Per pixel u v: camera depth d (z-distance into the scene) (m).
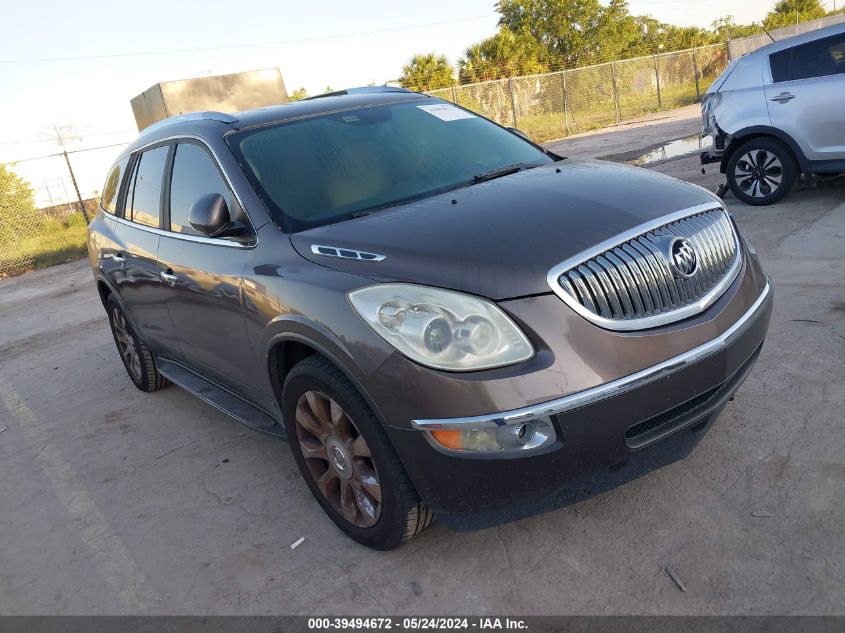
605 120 23.84
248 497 3.52
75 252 14.65
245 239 3.17
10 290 11.83
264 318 2.92
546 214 2.61
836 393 3.42
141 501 3.69
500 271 2.34
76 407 5.32
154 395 5.26
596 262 2.40
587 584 2.50
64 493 3.96
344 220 3.03
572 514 2.89
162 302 4.03
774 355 3.94
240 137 3.52
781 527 2.59
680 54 27.55
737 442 3.17
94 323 7.96
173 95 11.19
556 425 2.27
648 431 2.47
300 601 2.69
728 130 7.54
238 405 3.75
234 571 2.94
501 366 2.26
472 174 3.44
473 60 35.09
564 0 44.12
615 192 2.80
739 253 2.88
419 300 2.36
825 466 2.89
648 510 2.83
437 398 2.28
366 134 3.61
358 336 2.44
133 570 3.09
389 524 2.67
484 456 2.28
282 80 12.33
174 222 3.83
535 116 24.55
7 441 4.90
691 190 2.94
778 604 2.25
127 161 4.72
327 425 2.82
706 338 2.51
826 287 4.83
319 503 3.10
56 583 3.10
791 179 7.27
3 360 7.10
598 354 2.31
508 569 2.65
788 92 7.04
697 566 2.48
